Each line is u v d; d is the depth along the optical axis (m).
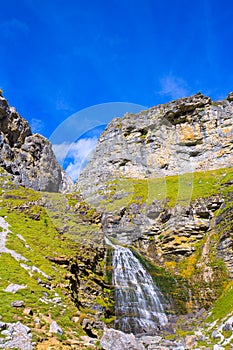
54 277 21.86
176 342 20.98
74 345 13.94
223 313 23.98
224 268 31.97
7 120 57.19
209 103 68.69
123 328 24.02
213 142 64.94
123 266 30.53
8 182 43.75
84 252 26.97
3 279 19.06
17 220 30.23
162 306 29.05
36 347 12.62
